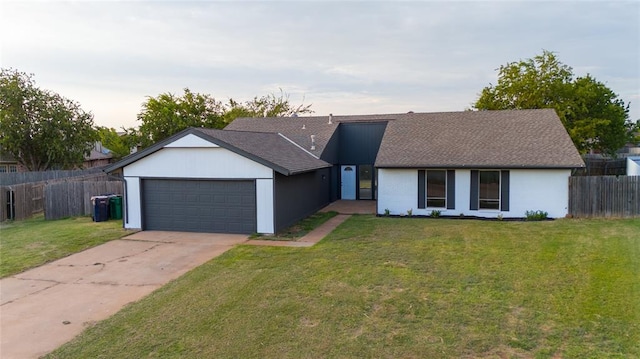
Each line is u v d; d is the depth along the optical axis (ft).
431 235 42.63
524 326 20.40
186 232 47.62
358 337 19.72
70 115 107.14
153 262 35.06
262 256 35.63
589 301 23.24
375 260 33.12
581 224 46.98
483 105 103.55
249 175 45.52
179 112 134.00
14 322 23.12
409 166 55.11
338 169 78.69
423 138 62.49
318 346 18.93
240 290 26.81
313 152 66.39
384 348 18.60
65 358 18.79
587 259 31.71
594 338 18.95
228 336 20.20
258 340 19.67
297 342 19.38
